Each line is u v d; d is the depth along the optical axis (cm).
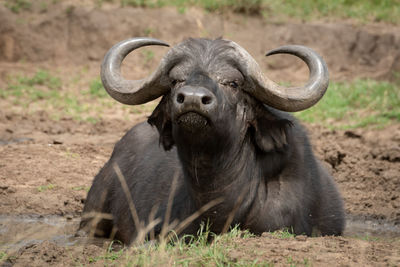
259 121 2267
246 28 7731
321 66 2209
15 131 4888
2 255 2208
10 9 7656
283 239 2038
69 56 7469
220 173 2191
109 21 7594
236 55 2128
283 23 7788
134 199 2653
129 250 2075
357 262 1783
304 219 2338
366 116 5503
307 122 5322
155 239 2364
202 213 2250
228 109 2078
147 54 7350
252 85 2150
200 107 1844
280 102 2180
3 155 4028
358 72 7288
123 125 5194
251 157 2297
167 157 2638
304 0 8281
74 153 4184
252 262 1764
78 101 6106
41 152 4153
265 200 2314
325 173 2661
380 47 7519
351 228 2875
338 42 7569
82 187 3488
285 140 2261
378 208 3203
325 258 1811
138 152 2858
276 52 2294
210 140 2039
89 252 2119
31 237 2683
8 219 2984
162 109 2309
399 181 3584
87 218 2866
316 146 4228
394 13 8094
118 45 2359
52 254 2102
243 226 2297
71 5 7731
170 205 2352
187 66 2112
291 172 2369
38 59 7456
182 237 2186
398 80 6869
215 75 2081
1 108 5756
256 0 7825
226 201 2238
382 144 4581
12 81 6750
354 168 3853
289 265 1748
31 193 3338
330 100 5928
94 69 7275
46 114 5559
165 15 7669
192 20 7638
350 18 7981
